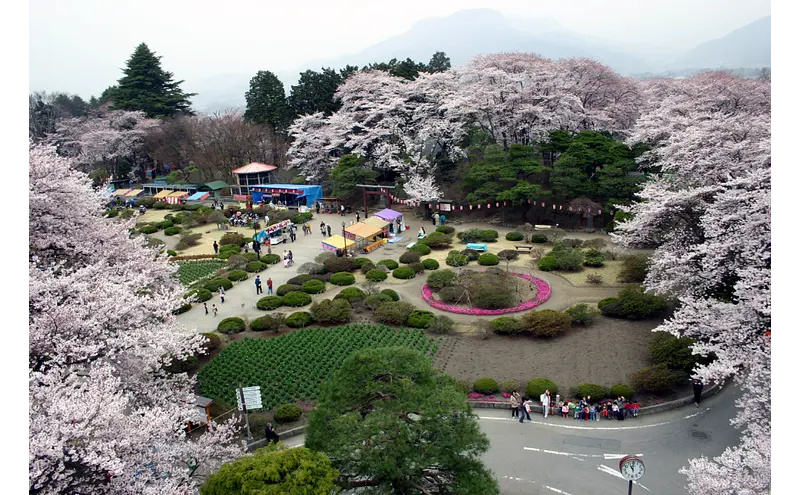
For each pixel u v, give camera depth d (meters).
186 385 27.45
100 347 21.67
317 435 20.20
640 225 37.69
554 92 74.31
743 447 20.69
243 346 39.06
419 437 19.66
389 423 18.97
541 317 38.44
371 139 84.19
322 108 100.44
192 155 100.38
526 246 58.94
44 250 27.05
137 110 113.00
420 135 79.12
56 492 15.91
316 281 50.44
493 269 51.53
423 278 52.44
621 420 29.38
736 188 32.34
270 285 50.16
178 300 28.28
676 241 36.59
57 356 20.19
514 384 32.03
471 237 62.75
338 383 21.20
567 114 74.69
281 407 30.84
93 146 101.31
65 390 18.97
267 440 28.45
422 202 75.25
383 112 84.06
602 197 65.62
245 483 16.66
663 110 61.69
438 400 19.94
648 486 24.08
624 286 46.88
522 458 26.50
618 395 30.50
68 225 27.67
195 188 95.62
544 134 73.56
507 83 75.19
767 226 26.52
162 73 120.94
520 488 24.33
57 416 17.27
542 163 74.81
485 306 43.94
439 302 46.12
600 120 77.19
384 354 21.47
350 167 81.50
